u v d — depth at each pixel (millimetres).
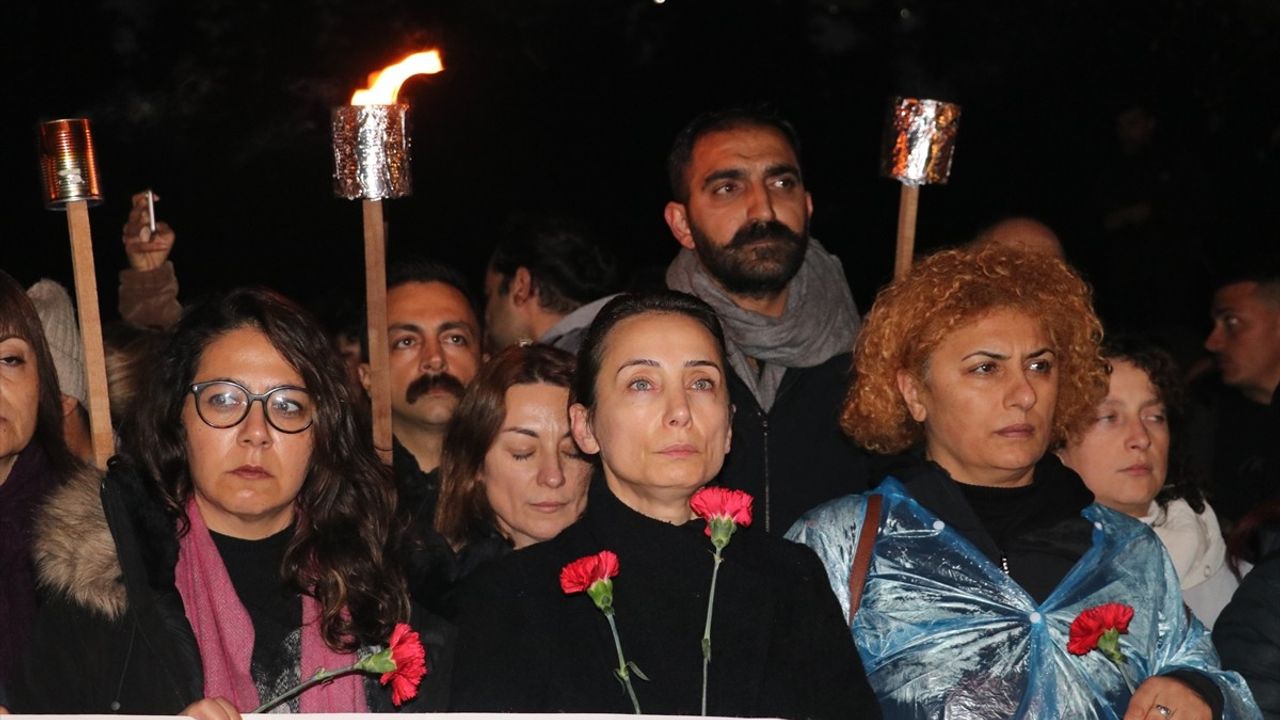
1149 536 3658
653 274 5426
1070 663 3424
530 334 5770
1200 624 3621
